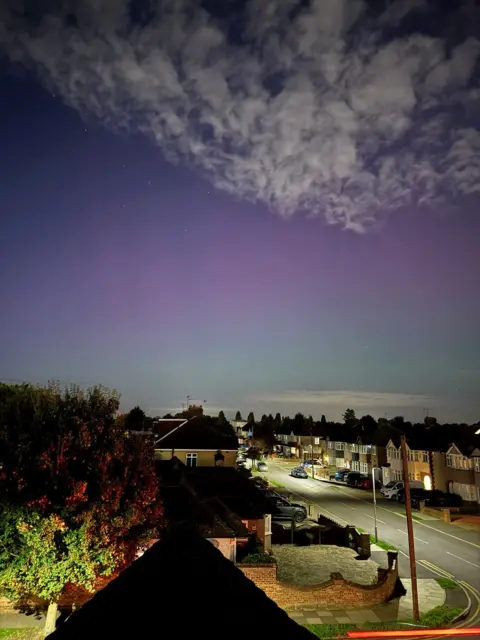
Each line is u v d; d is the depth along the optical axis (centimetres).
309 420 12219
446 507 4984
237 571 610
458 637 2022
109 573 1820
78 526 1736
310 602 2342
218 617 477
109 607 505
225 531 2409
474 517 4547
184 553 602
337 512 4719
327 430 11019
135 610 489
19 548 1717
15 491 1700
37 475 1748
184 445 4934
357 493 6028
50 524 1680
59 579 1741
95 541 1770
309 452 10944
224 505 2906
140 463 2031
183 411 6200
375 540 3628
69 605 2169
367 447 8231
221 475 3778
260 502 3216
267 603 540
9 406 1956
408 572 2889
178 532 660
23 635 1912
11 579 1733
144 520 1995
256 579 2327
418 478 6550
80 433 1925
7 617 2070
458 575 2870
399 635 2028
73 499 1716
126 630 459
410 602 2412
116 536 1841
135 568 580
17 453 1784
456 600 2455
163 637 442
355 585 2380
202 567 571
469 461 5503
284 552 3181
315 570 2791
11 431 1859
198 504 2652
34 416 1914
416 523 4278
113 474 1944
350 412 12712
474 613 2297
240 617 486
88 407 2080
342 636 2011
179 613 476
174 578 540
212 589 526
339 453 9369
